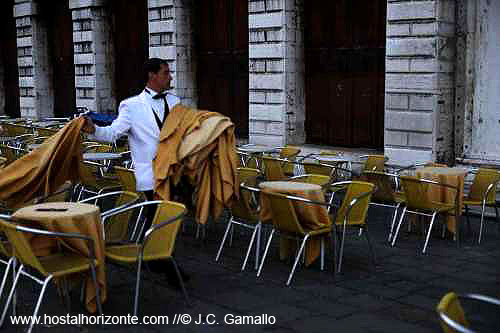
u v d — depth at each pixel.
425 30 10.60
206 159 6.43
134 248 5.72
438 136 10.78
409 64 10.88
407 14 10.80
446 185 7.78
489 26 10.39
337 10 12.51
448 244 8.16
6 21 22.23
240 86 14.59
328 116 12.94
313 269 6.96
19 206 6.43
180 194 6.55
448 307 3.40
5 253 5.68
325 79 12.91
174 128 6.11
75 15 18.33
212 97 15.33
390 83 11.19
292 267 7.00
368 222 9.38
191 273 6.80
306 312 5.66
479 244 8.20
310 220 6.57
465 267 7.16
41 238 5.41
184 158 6.16
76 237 4.96
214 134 6.25
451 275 6.84
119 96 18.20
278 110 13.16
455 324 3.18
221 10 14.78
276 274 6.78
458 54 10.85
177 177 6.15
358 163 10.78
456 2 10.77
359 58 12.24
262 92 13.46
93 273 5.24
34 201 6.75
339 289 6.30
